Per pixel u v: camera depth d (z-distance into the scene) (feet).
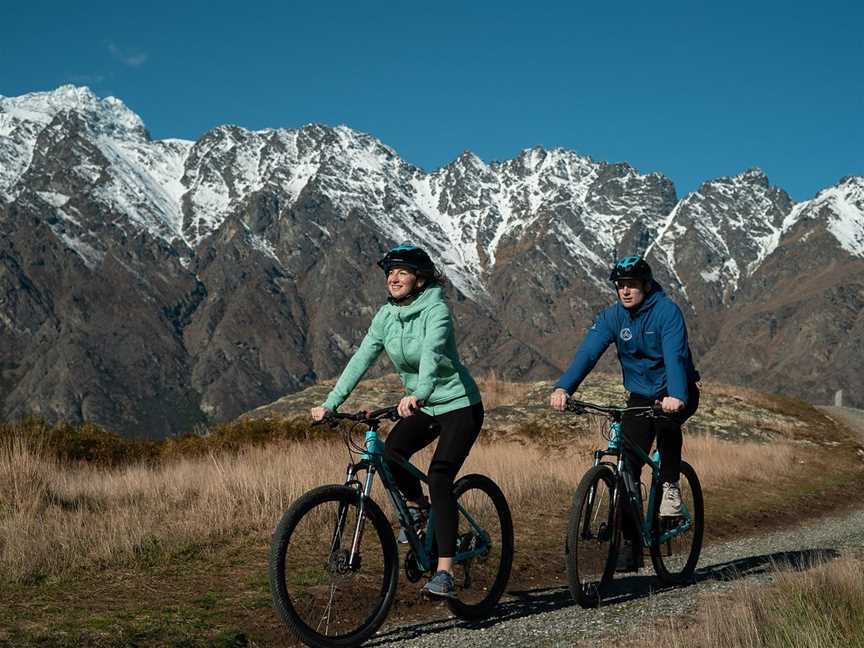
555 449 67.41
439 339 18.49
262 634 18.28
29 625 17.48
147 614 18.79
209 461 48.85
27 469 32.78
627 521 22.24
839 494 54.29
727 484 51.16
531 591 23.63
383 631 19.21
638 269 21.77
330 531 18.25
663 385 22.53
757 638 16.44
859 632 16.71
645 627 18.72
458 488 20.47
